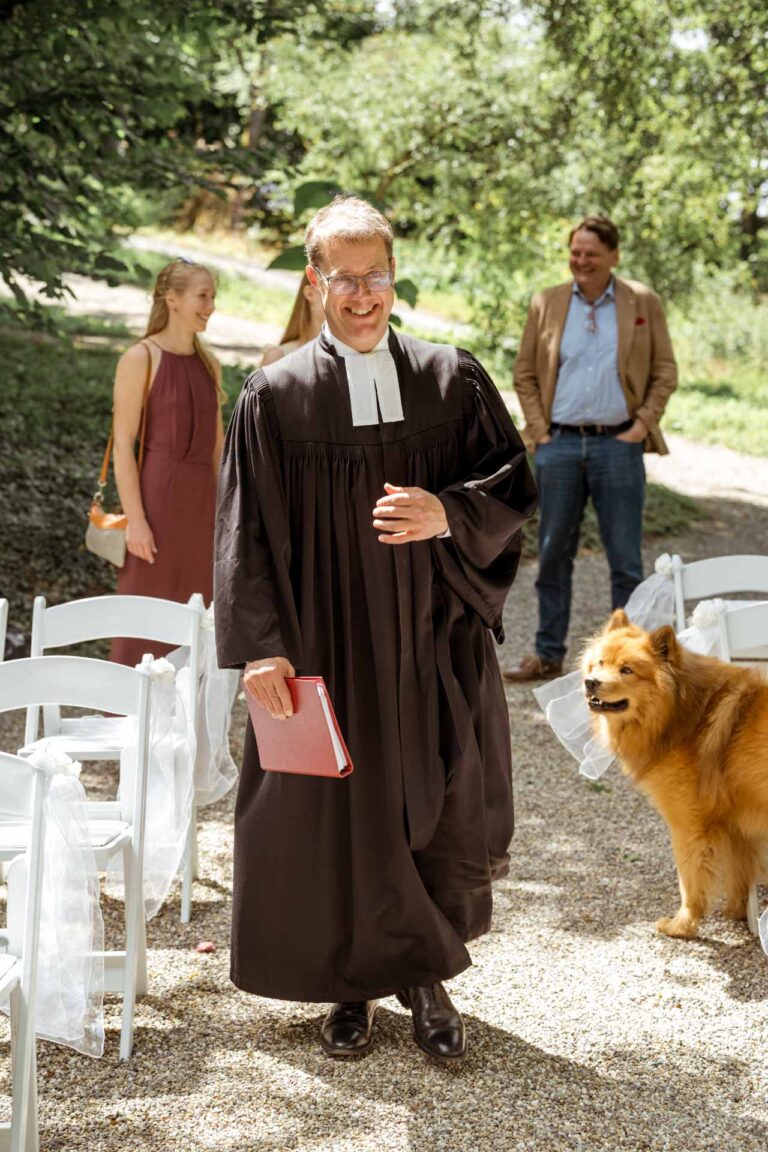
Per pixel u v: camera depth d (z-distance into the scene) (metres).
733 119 14.37
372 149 17.38
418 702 2.91
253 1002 3.35
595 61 14.07
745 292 24.94
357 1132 2.72
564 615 6.65
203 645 4.00
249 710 2.79
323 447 2.88
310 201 8.58
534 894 4.07
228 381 12.00
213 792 4.09
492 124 16.77
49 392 12.04
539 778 5.25
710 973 3.51
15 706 3.00
